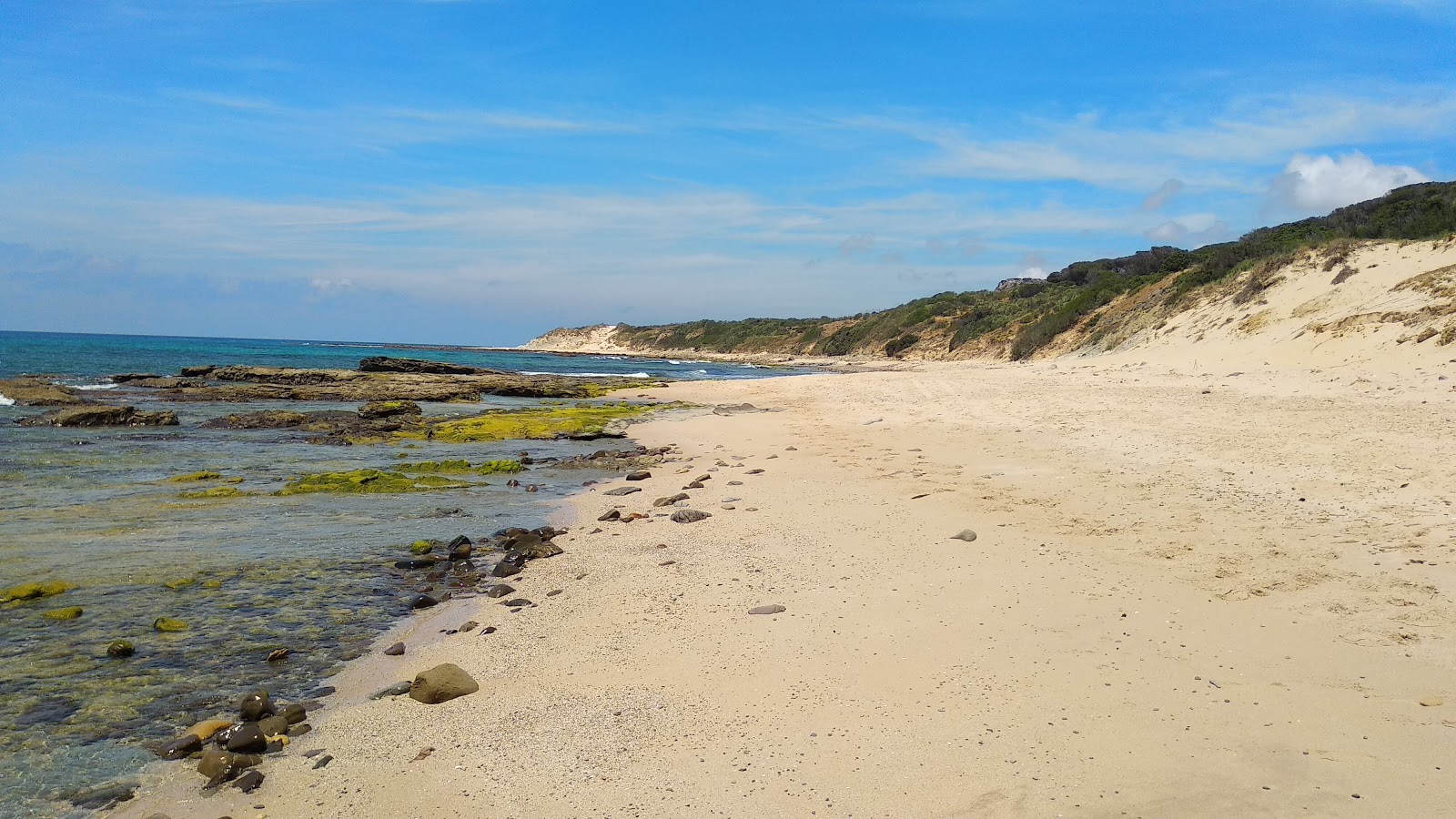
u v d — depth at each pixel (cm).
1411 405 1741
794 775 528
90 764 592
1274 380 2411
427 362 5653
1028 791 491
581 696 671
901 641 740
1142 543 977
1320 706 570
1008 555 972
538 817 501
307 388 4075
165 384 4253
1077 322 6500
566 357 13138
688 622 827
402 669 758
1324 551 886
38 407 3184
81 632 859
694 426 2689
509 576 1047
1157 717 571
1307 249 3834
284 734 630
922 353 8975
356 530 1320
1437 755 499
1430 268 3028
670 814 495
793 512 1285
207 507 1490
